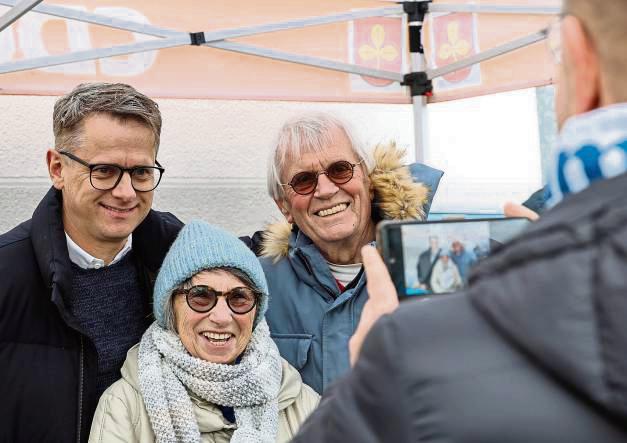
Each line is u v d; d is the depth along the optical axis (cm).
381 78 319
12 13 237
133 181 207
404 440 64
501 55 307
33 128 309
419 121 326
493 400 62
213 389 213
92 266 216
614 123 65
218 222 342
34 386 199
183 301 218
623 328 56
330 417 71
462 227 96
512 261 63
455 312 67
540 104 420
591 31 67
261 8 290
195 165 338
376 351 68
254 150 349
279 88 299
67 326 204
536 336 60
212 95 288
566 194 68
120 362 221
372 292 89
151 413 206
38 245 204
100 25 265
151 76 279
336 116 243
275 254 254
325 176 235
